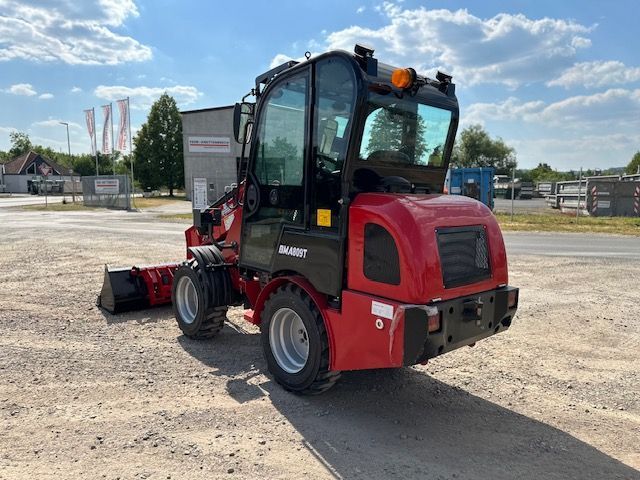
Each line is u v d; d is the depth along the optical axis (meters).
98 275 9.12
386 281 3.44
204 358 5.04
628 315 6.72
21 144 106.25
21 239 14.53
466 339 3.60
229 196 5.71
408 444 3.44
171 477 2.98
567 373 4.79
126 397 4.10
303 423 3.71
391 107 3.88
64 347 5.30
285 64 4.35
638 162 58.56
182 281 5.63
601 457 3.31
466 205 3.91
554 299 7.58
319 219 3.90
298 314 4.06
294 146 4.09
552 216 22.50
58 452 3.24
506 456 3.31
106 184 31.92
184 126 45.72
